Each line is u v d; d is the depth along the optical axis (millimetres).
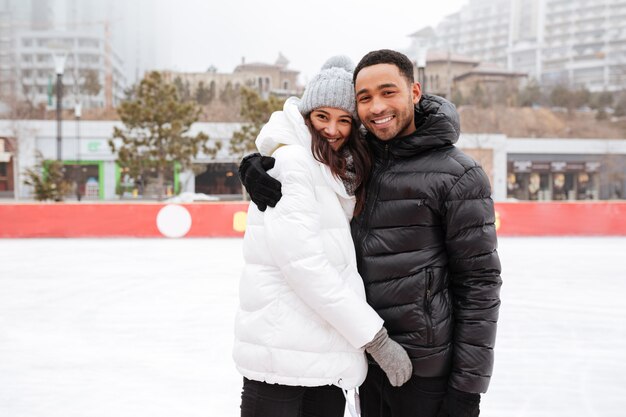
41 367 3164
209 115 33406
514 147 29797
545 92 48031
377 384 1588
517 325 4043
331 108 1415
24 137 26266
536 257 7336
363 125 1559
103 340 3695
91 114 35531
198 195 19250
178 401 2664
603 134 37656
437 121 1421
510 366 3152
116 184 27219
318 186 1392
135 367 3158
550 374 3025
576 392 2770
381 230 1485
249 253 1416
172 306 4633
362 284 1449
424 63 16250
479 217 1401
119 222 9312
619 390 2797
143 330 3932
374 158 1555
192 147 20609
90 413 2533
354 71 1459
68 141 27078
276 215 1332
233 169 28453
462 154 1450
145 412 2539
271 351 1357
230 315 4340
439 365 1451
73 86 41844
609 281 5727
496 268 1422
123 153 19516
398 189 1462
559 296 5035
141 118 19391
